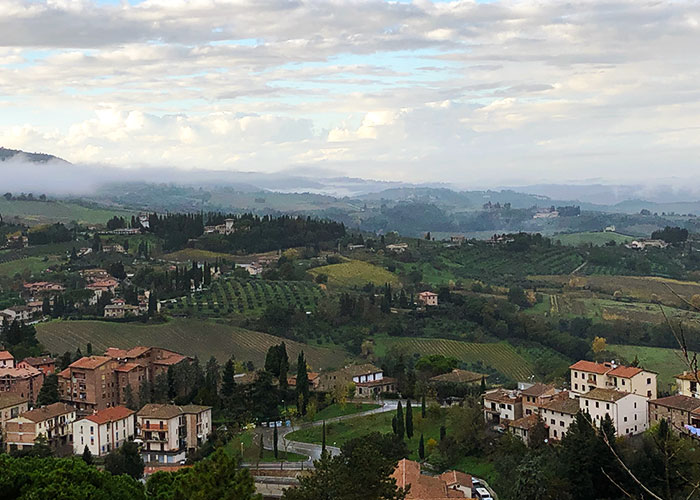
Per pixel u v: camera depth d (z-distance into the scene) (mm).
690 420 130000
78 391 188500
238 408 178250
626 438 131000
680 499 94062
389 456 133875
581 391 153125
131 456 138125
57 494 81938
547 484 108750
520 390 162875
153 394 188500
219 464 72750
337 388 190250
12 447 162750
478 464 139375
